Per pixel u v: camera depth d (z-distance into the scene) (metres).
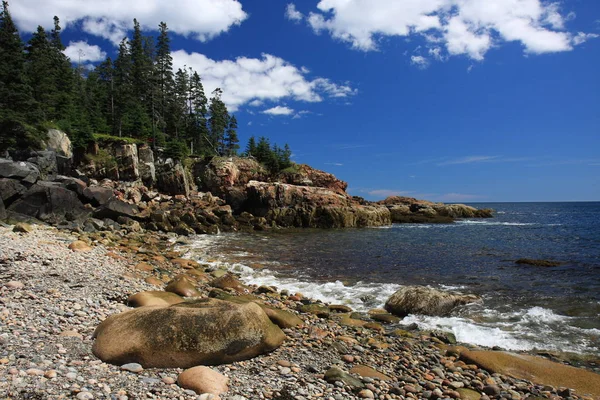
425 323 11.70
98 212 34.25
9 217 26.23
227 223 44.78
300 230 46.84
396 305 13.00
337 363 7.75
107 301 9.80
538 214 101.56
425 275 19.03
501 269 20.69
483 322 11.80
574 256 25.50
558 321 11.88
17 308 8.03
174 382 5.75
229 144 85.00
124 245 24.00
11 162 27.88
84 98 68.50
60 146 44.03
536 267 21.23
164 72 72.31
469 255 25.84
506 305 13.59
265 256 24.53
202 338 6.74
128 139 56.19
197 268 19.20
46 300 8.96
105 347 6.30
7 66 42.34
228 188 58.47
